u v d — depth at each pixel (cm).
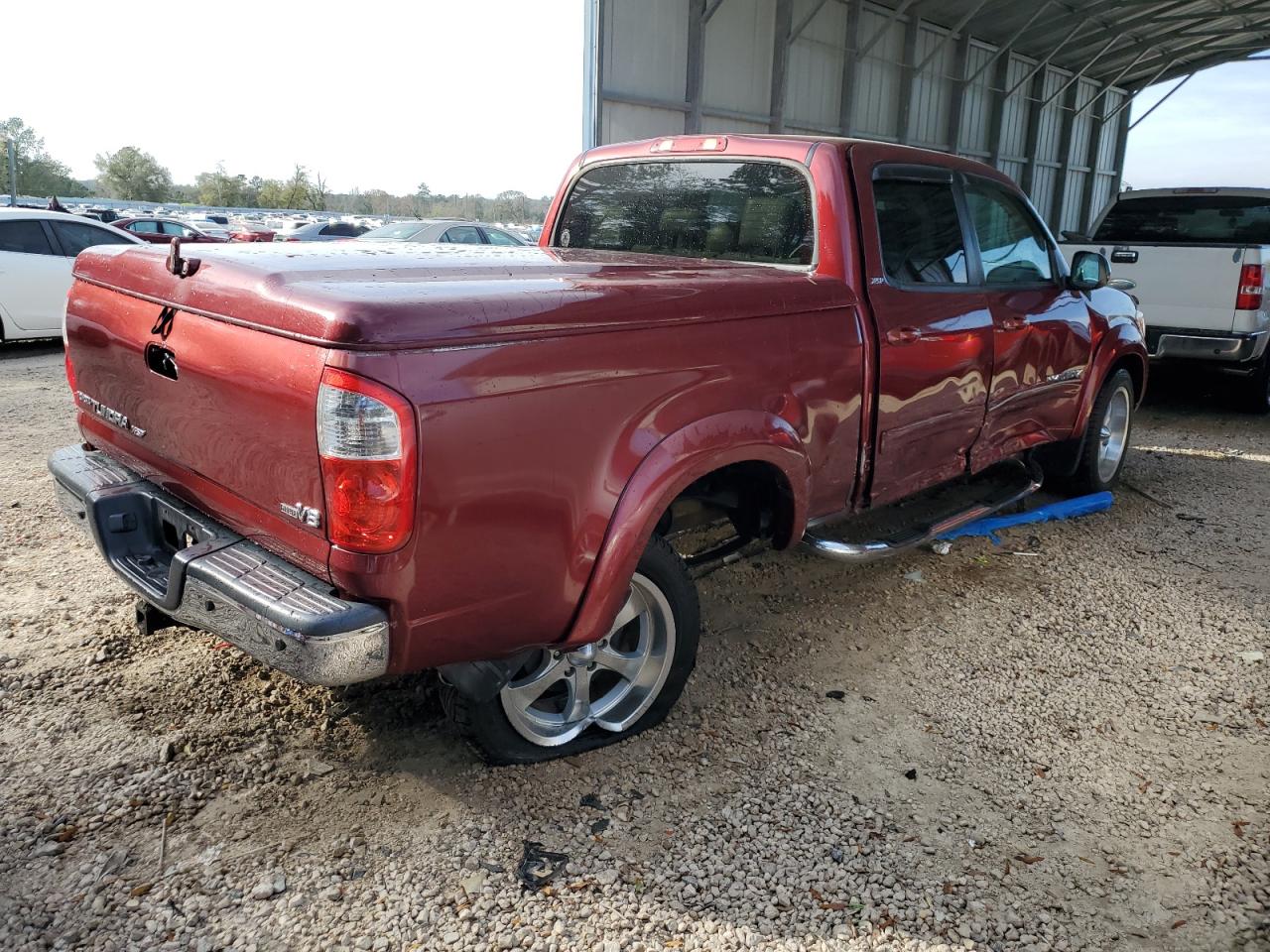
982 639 373
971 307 384
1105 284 453
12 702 299
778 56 1590
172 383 251
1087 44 2192
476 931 217
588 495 240
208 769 271
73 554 423
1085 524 515
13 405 738
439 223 1343
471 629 229
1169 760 294
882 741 299
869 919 225
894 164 356
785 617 388
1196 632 383
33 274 1000
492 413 215
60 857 234
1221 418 828
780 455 295
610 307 240
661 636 288
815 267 331
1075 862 247
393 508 203
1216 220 866
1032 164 2348
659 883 234
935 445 382
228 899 223
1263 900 235
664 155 389
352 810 256
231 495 240
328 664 206
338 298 202
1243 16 2055
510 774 274
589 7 1264
